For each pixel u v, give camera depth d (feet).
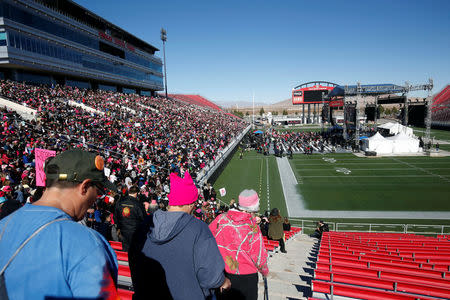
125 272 15.17
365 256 24.22
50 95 100.94
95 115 96.32
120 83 188.55
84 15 155.12
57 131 62.64
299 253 31.35
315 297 16.39
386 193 82.64
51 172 3.86
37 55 118.11
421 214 66.28
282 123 377.09
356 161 130.82
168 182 63.21
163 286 4.95
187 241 5.00
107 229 25.73
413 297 13.20
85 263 3.14
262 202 80.48
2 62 105.81
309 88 295.69
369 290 14.19
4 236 3.45
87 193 4.08
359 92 154.10
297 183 98.02
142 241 5.35
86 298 2.96
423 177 97.50
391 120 379.35
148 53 230.48
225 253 7.72
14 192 30.40
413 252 28.58
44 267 3.00
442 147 160.35
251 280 7.77
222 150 139.74
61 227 3.34
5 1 103.35
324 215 68.74
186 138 119.96
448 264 20.95
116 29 186.50
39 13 118.11
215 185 98.78
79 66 144.66
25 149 46.50
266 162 137.49
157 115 147.02
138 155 72.13
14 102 82.02
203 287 5.08
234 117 343.26
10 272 3.06
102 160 4.35
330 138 188.65
